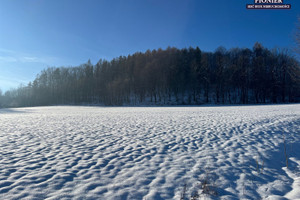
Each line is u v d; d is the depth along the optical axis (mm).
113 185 3398
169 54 66188
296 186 3549
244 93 52219
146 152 5418
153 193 3174
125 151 5484
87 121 12539
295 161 4883
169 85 56125
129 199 2982
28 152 5285
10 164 4309
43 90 77125
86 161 4598
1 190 3104
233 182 3664
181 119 12891
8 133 8164
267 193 3299
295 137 7293
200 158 4941
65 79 82438
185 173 3986
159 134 7895
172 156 5086
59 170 4004
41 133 8156
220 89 55219
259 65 51094
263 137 7273
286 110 17750
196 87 52938
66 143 6375
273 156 5203
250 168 4359
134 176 3793
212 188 3361
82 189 3221
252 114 14750
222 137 7301
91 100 68000
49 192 3096
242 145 6211
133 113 19781
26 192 3066
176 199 3012
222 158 4961
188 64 60469
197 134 7832
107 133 8133
